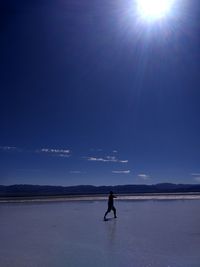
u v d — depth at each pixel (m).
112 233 21.72
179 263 14.07
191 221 27.91
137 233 21.66
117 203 54.28
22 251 16.38
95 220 28.70
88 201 60.03
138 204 51.16
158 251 16.27
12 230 23.12
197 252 16.05
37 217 31.12
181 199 70.00
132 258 14.90
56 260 14.59
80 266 13.58
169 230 22.97
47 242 18.69
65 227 24.48
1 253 15.95
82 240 19.23
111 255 15.48
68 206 45.88
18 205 47.59
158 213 35.19
